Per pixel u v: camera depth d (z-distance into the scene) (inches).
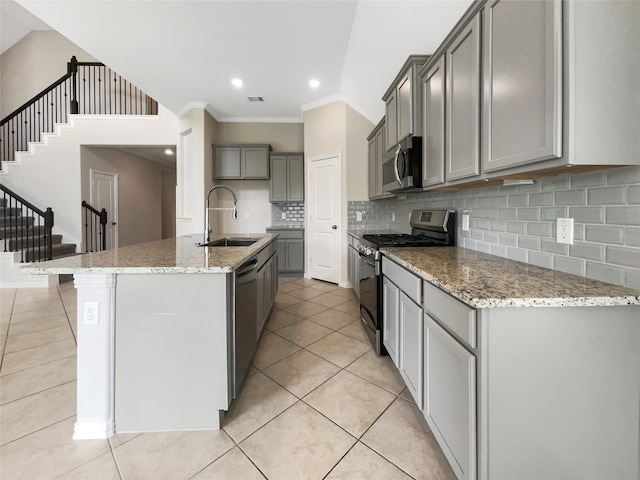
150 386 58.6
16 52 228.7
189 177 194.4
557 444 38.5
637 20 37.8
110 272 55.1
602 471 38.9
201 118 182.2
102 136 204.2
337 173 174.1
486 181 61.1
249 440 56.6
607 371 38.4
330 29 109.7
